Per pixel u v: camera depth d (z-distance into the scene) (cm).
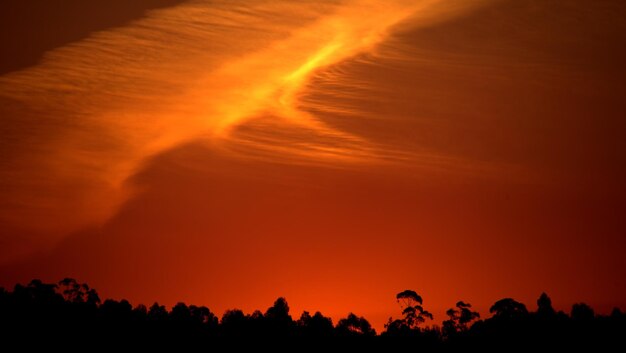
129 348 4928
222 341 5197
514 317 5075
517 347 4834
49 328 4941
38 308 5122
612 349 4650
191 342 5134
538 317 5066
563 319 5022
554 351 4709
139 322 5269
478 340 5016
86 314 5222
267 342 5194
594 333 4834
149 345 5022
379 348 5131
